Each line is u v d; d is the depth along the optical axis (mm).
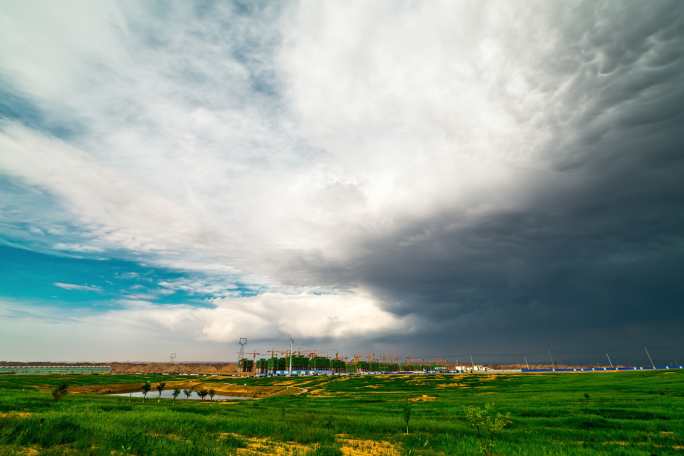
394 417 38250
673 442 24719
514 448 22672
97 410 35156
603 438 26375
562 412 38000
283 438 24922
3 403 36531
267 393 102750
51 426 20078
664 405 40156
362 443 24469
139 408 40531
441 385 102125
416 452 21781
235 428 27859
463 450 22234
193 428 26109
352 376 167750
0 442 17031
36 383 97938
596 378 94500
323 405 56906
